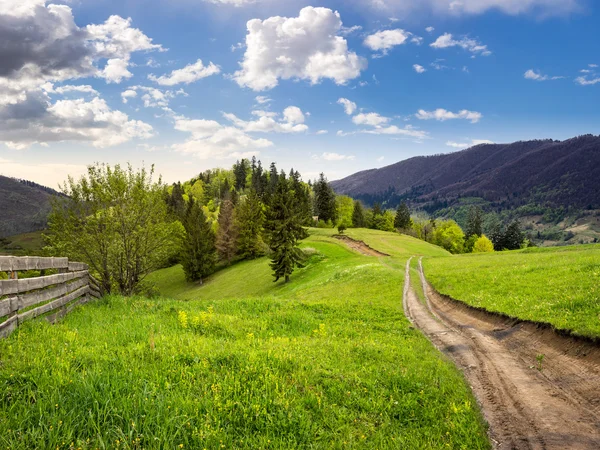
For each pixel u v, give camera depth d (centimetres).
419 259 5325
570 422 696
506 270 2366
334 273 4800
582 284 1516
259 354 861
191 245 8175
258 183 16562
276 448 539
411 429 660
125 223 2377
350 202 15062
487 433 669
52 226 2308
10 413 488
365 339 1274
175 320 1244
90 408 530
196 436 521
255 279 6925
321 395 718
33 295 908
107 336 898
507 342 1260
